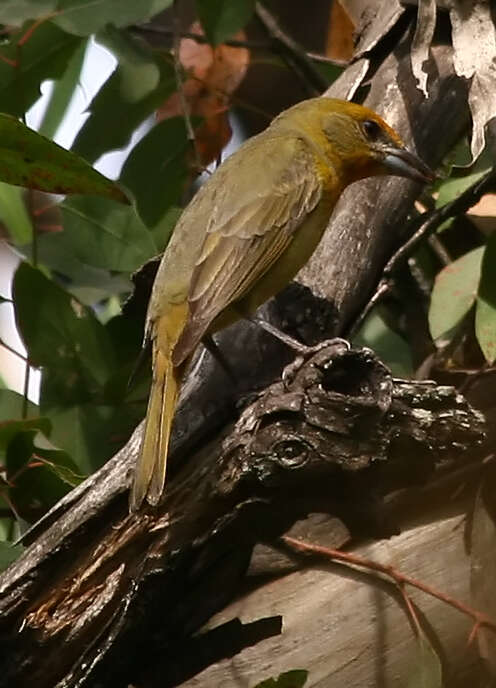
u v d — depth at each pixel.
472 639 7.27
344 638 7.18
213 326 7.81
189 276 7.58
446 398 6.39
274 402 6.38
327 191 8.27
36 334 8.69
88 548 6.91
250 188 7.95
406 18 8.66
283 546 7.20
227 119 10.05
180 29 10.26
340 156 8.38
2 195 9.66
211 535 6.73
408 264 9.67
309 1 12.59
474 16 8.06
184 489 6.75
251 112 12.01
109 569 6.89
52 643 6.93
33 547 6.97
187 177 9.64
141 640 6.95
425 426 6.40
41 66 9.30
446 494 7.36
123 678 7.12
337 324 7.88
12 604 6.89
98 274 9.38
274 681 6.49
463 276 8.43
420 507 7.34
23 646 6.96
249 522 6.75
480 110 7.87
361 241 8.16
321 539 7.19
